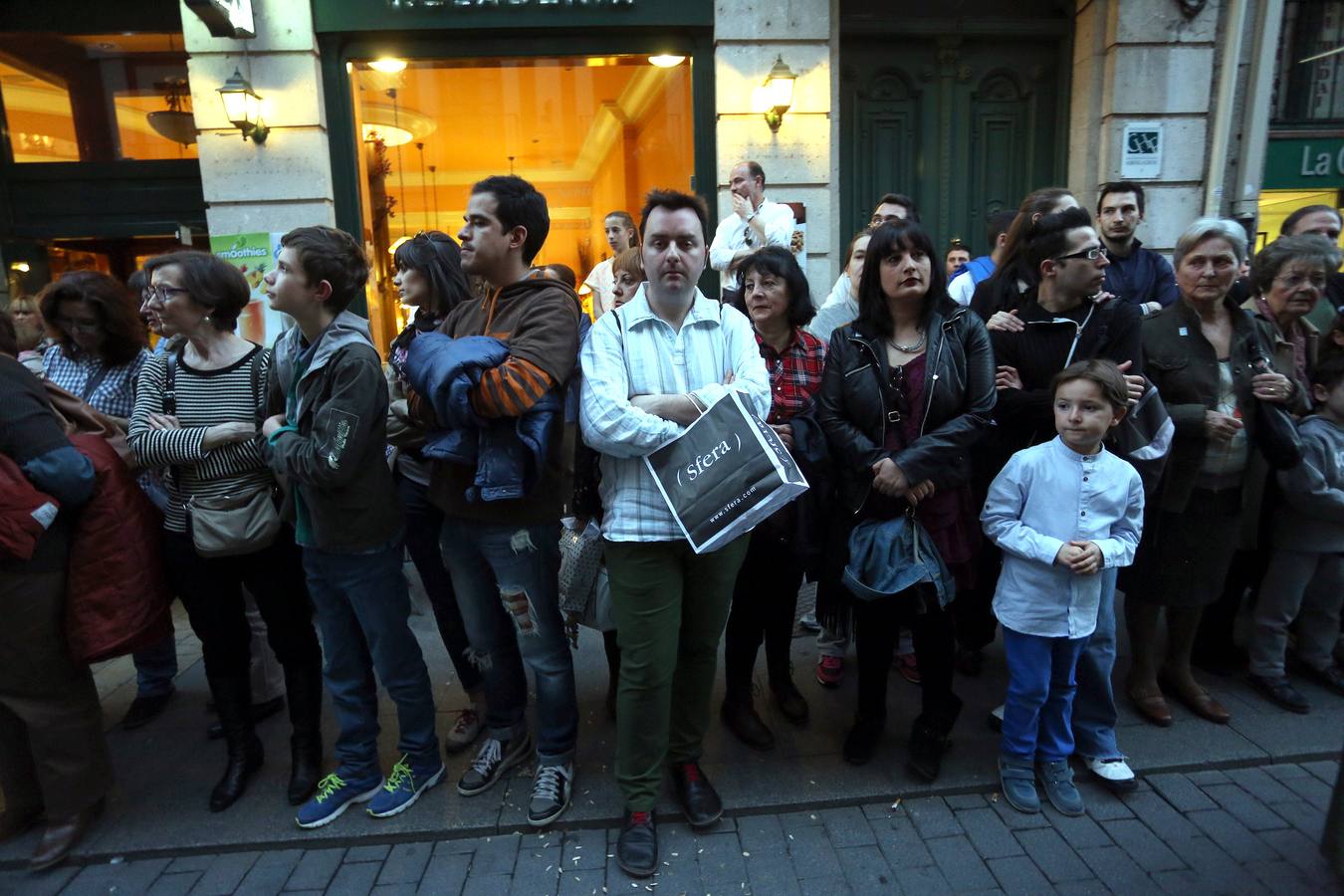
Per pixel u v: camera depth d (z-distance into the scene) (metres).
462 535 2.34
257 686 3.03
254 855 2.28
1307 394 2.93
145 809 2.47
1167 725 2.74
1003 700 2.96
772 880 2.12
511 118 5.28
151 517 2.41
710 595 2.23
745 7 4.74
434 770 2.51
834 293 3.26
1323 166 5.48
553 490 2.30
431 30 4.69
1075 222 2.48
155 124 5.11
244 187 4.72
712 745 2.71
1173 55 4.98
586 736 2.79
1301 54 5.43
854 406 2.44
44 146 5.14
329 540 2.18
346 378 2.12
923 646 2.47
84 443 2.29
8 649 2.16
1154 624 2.77
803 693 3.06
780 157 4.88
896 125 5.38
